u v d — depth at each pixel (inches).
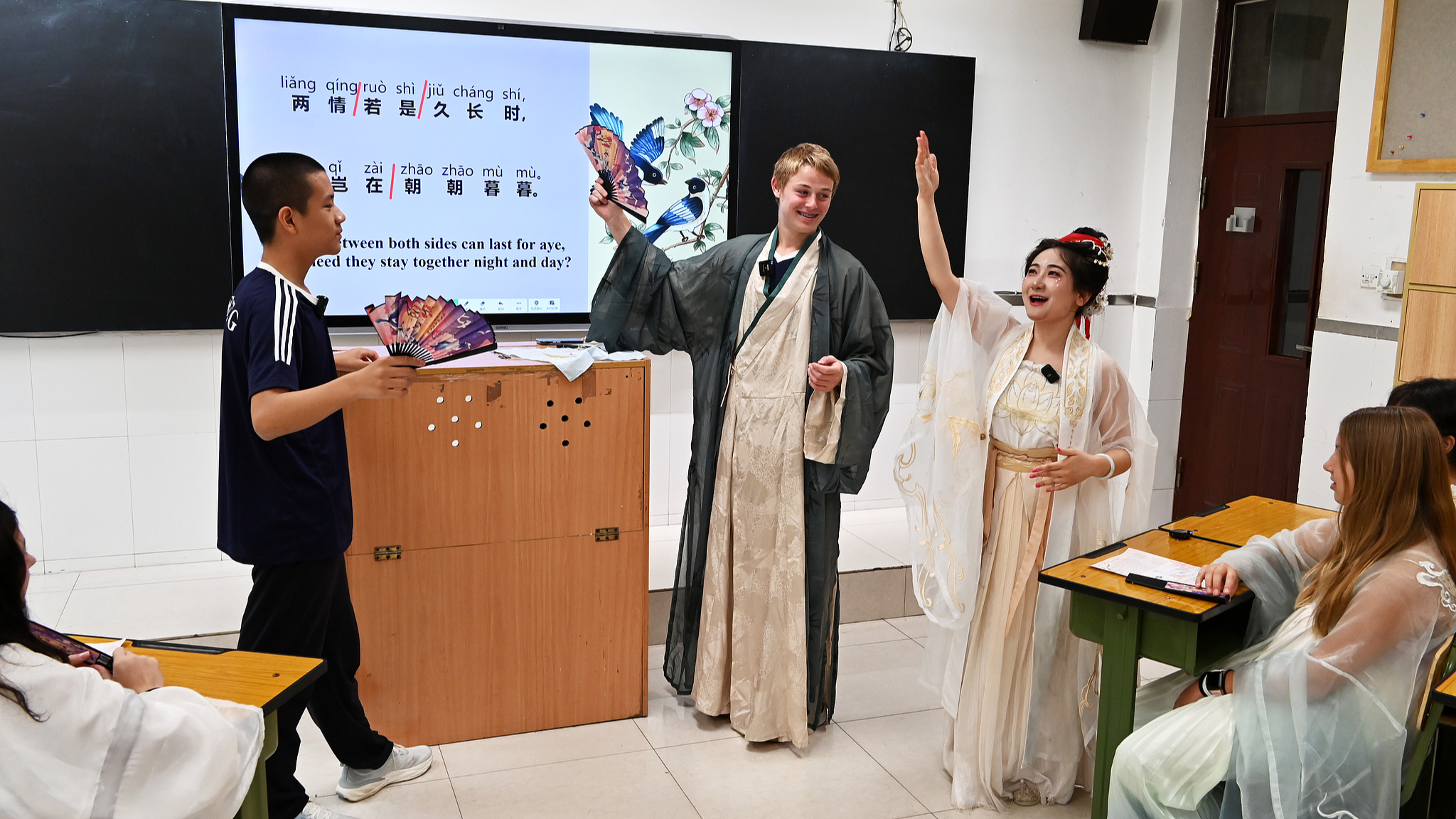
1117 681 87.9
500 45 151.4
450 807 100.2
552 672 115.6
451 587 109.5
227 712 60.7
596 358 111.4
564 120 156.3
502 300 157.8
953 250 181.2
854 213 173.5
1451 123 140.2
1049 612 101.9
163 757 55.2
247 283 84.7
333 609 94.2
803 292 109.4
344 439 91.4
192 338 146.2
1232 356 188.9
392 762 103.9
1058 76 185.5
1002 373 104.0
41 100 132.8
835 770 110.1
